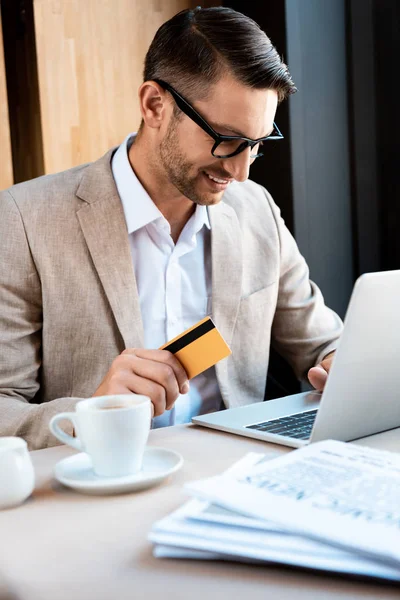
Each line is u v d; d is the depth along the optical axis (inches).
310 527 21.9
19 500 29.3
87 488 29.8
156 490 30.8
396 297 35.2
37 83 80.7
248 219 63.5
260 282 62.0
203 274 60.5
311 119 86.0
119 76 84.4
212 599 20.8
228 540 22.7
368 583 21.7
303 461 28.2
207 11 51.2
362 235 90.4
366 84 89.0
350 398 35.8
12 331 53.9
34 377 55.1
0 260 54.1
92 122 83.3
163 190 56.8
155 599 21.0
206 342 40.9
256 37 49.9
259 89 49.1
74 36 81.6
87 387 55.1
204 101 49.9
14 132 87.5
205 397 58.8
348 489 25.0
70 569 23.2
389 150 90.0
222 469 33.6
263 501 23.8
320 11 85.8
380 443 37.5
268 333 62.8
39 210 55.4
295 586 21.5
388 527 21.8
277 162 86.4
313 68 85.7
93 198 56.1
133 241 58.2
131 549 24.6
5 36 86.3
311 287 68.0
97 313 54.6
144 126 56.2
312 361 65.0
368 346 34.9
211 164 51.0
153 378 40.8
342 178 89.0
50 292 54.3
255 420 42.5
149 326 58.3
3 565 23.7
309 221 86.8
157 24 86.1
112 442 31.0
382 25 88.2
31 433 44.8
